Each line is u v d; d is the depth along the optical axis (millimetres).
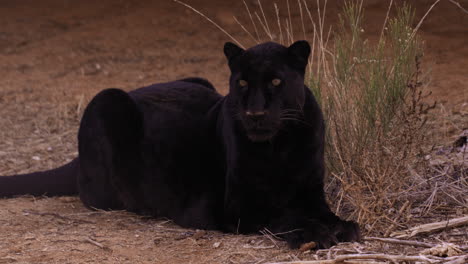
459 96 17719
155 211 9875
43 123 17859
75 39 30703
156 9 32219
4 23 33750
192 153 9586
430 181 9969
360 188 8680
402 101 10398
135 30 30594
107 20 32312
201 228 9094
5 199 11203
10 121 18375
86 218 9883
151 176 9789
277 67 7988
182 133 9758
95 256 7938
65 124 17609
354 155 10141
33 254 8070
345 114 10641
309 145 8383
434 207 9148
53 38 31375
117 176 10023
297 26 26797
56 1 35688
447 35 25250
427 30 25781
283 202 8625
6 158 14422
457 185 9820
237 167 8414
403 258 7051
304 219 8180
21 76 26672
